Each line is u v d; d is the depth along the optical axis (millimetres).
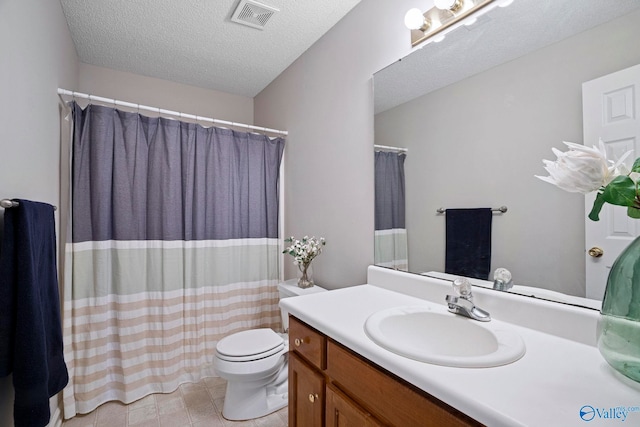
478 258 1207
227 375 1700
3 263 976
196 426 1728
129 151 1982
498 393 643
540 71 1026
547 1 1016
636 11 829
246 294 2422
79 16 1854
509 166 1111
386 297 1395
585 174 751
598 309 896
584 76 924
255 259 2457
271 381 1877
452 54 1298
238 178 2389
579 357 811
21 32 1167
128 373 1959
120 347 1950
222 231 2293
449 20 1301
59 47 1725
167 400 1980
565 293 968
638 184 701
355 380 949
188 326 2174
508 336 911
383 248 1632
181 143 2150
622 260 724
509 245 1112
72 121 1813
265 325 2504
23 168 1195
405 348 829
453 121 1296
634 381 676
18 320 993
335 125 1974
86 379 1851
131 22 1923
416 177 1455
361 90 1770
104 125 1909
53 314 1264
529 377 708
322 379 1105
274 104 2748
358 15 1787
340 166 1933
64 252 1870
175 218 2107
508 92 1113
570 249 959
